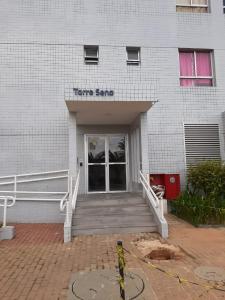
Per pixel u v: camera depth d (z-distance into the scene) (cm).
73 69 1138
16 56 1119
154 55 1198
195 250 639
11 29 1128
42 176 1079
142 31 1201
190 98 1198
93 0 1182
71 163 947
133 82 1171
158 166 1152
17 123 1096
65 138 1106
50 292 438
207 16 1257
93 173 1198
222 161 1119
